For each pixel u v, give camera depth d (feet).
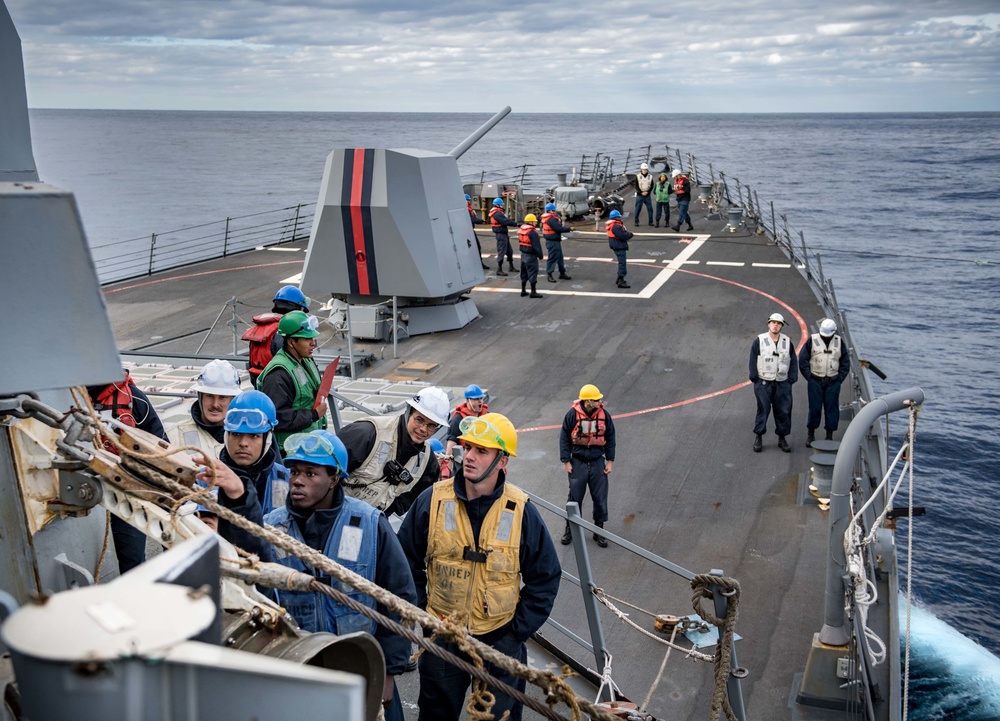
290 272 80.07
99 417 11.16
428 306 59.62
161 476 10.33
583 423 32.78
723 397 48.32
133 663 4.90
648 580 30.50
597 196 108.47
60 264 8.39
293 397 23.36
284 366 23.34
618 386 50.16
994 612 61.46
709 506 36.09
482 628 15.99
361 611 9.96
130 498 10.68
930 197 428.56
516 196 103.19
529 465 40.27
